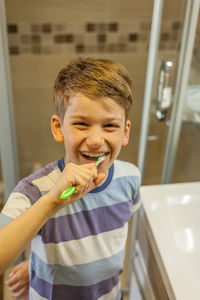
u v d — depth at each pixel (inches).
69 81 22.0
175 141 45.1
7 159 44.1
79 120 21.5
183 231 32.0
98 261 28.1
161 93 41.1
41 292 29.1
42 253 26.7
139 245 37.8
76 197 20.4
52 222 25.5
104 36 53.6
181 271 27.0
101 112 21.1
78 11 50.4
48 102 57.0
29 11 48.6
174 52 41.9
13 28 49.5
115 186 27.5
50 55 53.3
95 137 21.5
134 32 53.6
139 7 51.6
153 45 38.1
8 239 18.7
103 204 26.9
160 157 50.4
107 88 21.1
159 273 29.5
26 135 59.1
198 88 43.1
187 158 52.4
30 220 19.2
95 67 22.3
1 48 35.7
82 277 27.9
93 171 20.8
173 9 39.8
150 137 46.8
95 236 27.2
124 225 28.8
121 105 22.2
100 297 30.4
